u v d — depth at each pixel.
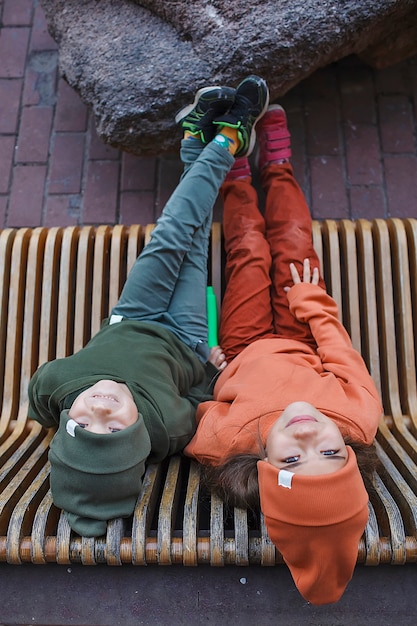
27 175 2.71
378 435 2.00
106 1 2.30
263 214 2.57
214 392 2.06
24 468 1.80
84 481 1.57
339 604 1.58
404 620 1.57
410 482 1.73
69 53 2.32
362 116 2.71
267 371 1.91
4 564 1.63
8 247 2.25
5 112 2.80
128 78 2.21
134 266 2.13
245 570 1.60
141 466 1.63
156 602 1.59
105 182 2.68
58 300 2.27
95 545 1.55
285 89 2.33
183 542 1.53
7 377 2.14
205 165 2.13
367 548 1.51
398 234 2.21
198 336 2.14
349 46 2.28
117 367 1.88
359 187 2.63
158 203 2.65
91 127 2.76
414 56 2.79
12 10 2.95
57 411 1.88
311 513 1.42
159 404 1.82
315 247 2.26
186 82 2.18
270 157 2.37
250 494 1.61
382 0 2.08
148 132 2.29
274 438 1.55
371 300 2.18
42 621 1.60
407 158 2.66
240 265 2.21
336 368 1.91
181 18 2.15
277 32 2.08
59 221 2.65
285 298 2.19
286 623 1.57
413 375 2.13
